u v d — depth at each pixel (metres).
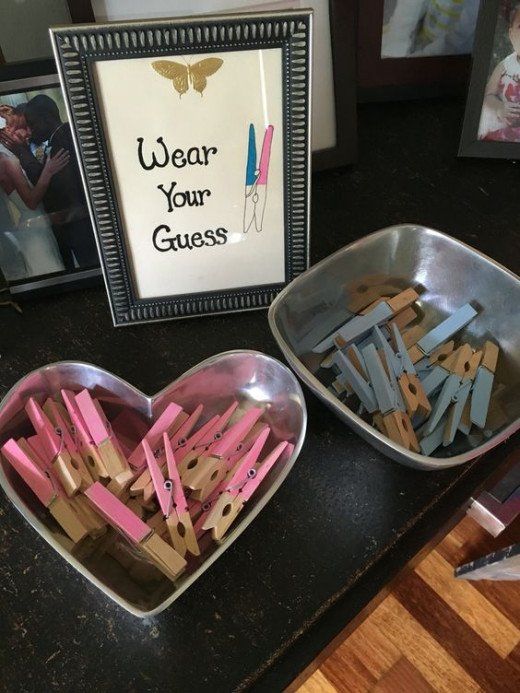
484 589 1.12
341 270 0.78
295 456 0.64
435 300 0.82
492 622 1.09
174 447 0.67
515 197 0.94
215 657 0.61
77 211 0.76
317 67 0.85
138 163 0.68
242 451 0.68
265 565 0.65
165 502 0.62
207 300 0.79
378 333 0.76
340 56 0.85
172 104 0.65
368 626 1.09
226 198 0.72
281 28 0.62
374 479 0.71
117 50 0.61
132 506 0.64
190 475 0.65
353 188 0.95
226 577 0.64
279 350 0.79
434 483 0.70
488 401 0.73
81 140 0.65
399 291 0.83
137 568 0.63
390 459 0.72
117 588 0.62
